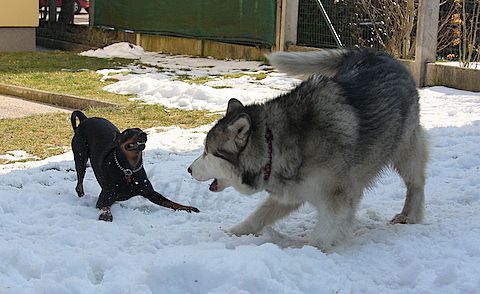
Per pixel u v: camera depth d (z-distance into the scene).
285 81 7.75
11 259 3.06
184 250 3.18
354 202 3.39
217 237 3.55
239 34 9.62
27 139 5.46
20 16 11.03
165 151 5.06
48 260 3.04
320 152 3.26
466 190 4.18
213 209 4.04
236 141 3.26
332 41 8.66
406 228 3.57
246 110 3.35
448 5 8.06
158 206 4.04
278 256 3.04
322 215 3.34
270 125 3.29
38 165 4.75
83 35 12.16
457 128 5.43
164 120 6.03
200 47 10.35
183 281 2.91
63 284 2.84
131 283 2.88
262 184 3.34
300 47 8.82
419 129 3.77
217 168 3.34
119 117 6.12
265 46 9.41
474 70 6.88
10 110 6.68
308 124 3.27
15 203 3.87
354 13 8.55
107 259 3.09
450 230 3.52
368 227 3.70
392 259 3.27
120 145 3.79
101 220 3.74
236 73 8.49
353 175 3.36
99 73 8.59
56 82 7.95
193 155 4.98
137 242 3.44
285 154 3.28
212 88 7.16
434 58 7.38
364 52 3.71
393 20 8.17
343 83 3.42
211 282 2.89
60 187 4.27
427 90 7.00
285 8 8.92
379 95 3.46
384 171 3.66
